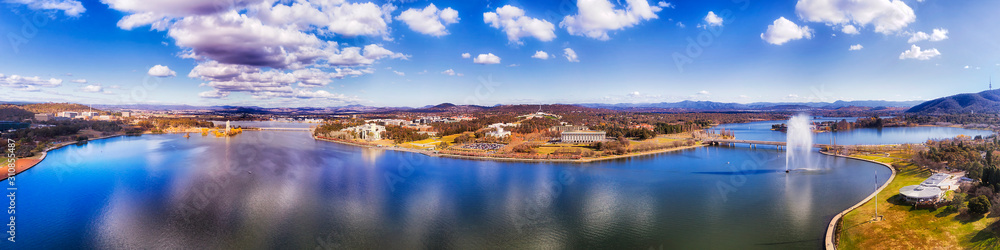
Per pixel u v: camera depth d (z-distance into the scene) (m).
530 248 146.50
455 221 173.00
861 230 148.75
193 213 182.38
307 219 175.38
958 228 135.75
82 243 151.50
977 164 190.50
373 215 180.25
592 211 184.88
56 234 159.00
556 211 185.50
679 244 147.50
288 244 150.25
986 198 141.88
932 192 163.00
